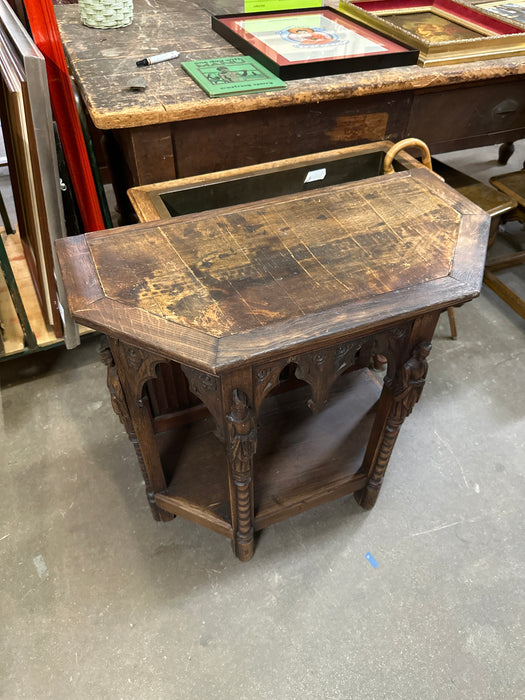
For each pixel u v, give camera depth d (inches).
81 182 68.6
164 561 60.1
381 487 67.4
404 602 57.1
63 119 62.9
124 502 65.5
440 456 71.1
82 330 77.7
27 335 72.2
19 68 56.8
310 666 52.3
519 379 81.7
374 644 53.9
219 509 56.4
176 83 62.8
